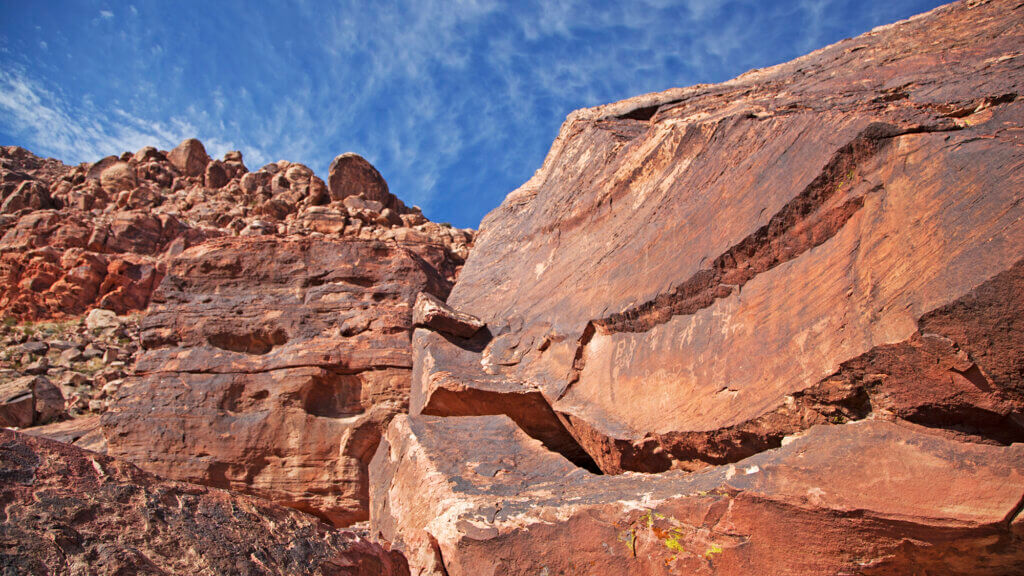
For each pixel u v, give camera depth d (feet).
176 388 40.88
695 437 20.29
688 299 23.47
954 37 24.17
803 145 21.08
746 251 21.43
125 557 9.14
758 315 20.17
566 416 27.66
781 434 17.93
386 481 26.53
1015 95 17.53
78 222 91.86
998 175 15.10
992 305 13.70
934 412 14.80
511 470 22.16
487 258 46.50
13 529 8.46
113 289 85.51
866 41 29.60
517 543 16.80
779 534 14.67
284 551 11.64
